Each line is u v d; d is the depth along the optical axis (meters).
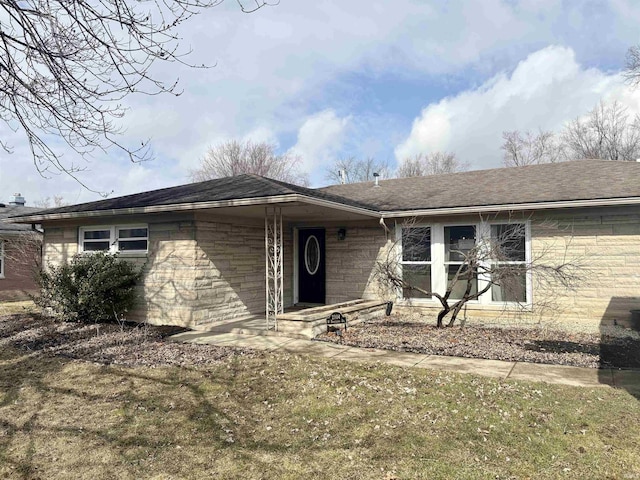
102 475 3.64
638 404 4.85
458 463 3.69
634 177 10.44
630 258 9.46
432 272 11.55
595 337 8.48
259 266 11.97
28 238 17.50
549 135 37.34
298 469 3.67
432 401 5.06
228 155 47.31
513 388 5.43
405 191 13.88
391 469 3.62
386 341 8.33
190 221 10.03
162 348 7.88
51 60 4.86
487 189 12.09
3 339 8.98
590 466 3.57
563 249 10.05
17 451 4.09
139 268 10.84
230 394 5.48
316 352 7.50
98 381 6.06
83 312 10.40
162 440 4.27
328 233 13.05
